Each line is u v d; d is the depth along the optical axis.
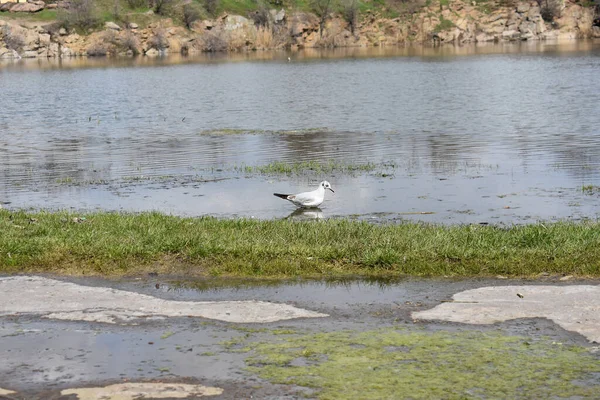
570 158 24.47
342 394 6.92
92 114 42.31
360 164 23.98
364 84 59.16
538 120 35.19
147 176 22.47
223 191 19.97
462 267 10.79
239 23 119.38
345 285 10.30
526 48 104.19
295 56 101.69
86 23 111.69
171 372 7.48
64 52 108.94
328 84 59.94
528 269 10.66
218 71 77.19
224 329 8.62
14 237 12.46
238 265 11.02
